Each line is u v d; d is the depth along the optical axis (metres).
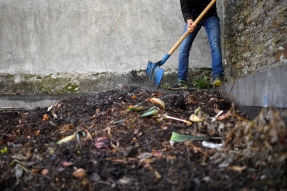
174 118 2.41
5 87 5.45
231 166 1.52
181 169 1.54
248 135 1.56
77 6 5.29
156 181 1.47
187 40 4.48
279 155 1.35
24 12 5.44
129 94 3.10
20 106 4.06
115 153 1.81
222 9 4.94
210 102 3.19
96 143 1.92
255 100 2.34
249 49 4.15
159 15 5.09
